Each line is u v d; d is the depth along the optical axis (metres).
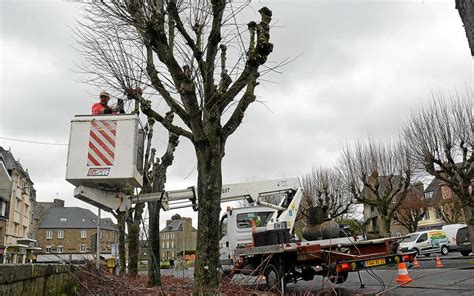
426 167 20.58
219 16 6.12
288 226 12.05
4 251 40.56
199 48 6.47
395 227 53.91
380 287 10.09
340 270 8.71
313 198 28.59
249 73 6.27
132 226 9.88
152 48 6.19
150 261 7.95
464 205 18.81
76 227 75.75
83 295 6.61
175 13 6.02
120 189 6.66
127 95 7.34
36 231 73.69
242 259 10.91
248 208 13.16
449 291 8.85
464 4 2.18
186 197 9.92
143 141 7.09
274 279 9.32
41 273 5.05
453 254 29.03
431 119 20.34
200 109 5.92
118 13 6.48
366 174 26.84
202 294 5.41
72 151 6.33
